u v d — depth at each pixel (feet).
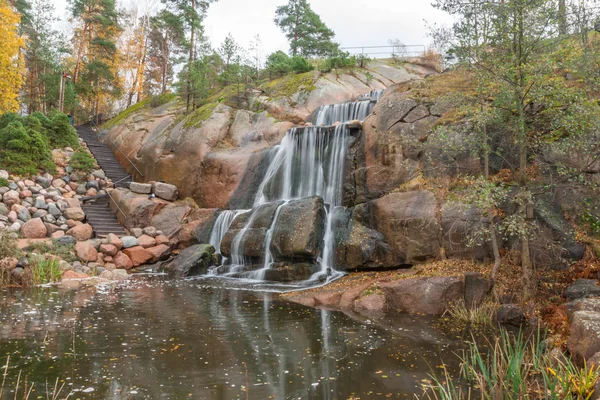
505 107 32.76
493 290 31.91
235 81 98.12
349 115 67.41
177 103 96.94
